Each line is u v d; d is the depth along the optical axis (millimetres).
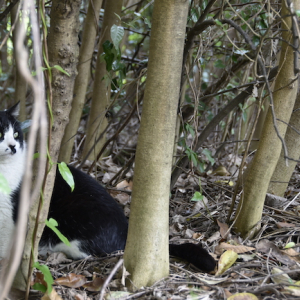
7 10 2572
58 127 1623
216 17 2662
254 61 1838
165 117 1646
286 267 1958
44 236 2338
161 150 1676
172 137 1694
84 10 4441
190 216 2748
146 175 1698
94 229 2279
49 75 1315
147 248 1758
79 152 4352
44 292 1587
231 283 1797
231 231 2453
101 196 2441
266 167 2266
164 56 1586
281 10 2154
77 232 2275
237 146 3742
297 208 2713
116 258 2086
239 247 2148
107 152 4137
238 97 2811
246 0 3064
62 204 2373
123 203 3016
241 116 3559
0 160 2113
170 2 1537
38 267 1436
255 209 2348
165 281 1811
